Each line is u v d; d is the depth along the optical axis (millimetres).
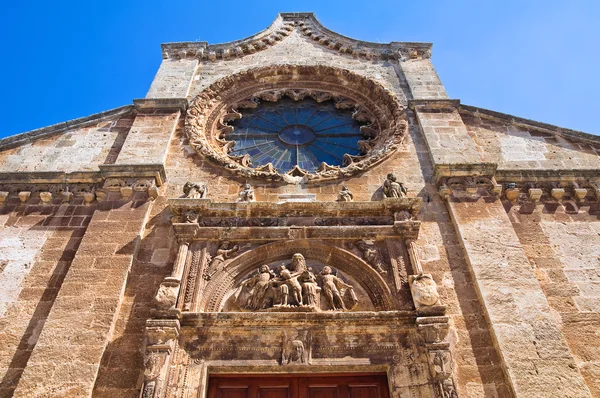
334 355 9406
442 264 11047
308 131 16453
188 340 9508
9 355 9531
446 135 14570
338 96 17312
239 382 9305
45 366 8914
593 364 9469
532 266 11148
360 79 17141
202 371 9117
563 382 8820
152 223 11906
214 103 16531
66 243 11547
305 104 17453
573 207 12555
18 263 11070
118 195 12383
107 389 8883
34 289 10609
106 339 9375
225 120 16516
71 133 14938
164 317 9500
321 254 11219
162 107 15625
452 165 12867
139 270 10828
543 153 14461
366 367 9305
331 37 19656
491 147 14602
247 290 10523
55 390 8633
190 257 10930
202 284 10461
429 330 9328
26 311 10227
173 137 14789
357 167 13570
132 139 14367
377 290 10453
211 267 10797
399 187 12562
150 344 9102
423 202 12539
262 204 11961
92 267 10602
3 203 12477
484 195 12398
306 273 10625
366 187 13195
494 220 11773
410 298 10164
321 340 9586
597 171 13070
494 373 9203
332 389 9281
